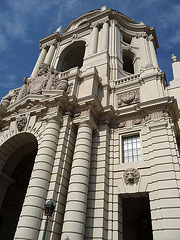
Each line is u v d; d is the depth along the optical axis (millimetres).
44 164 13172
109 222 12562
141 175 13453
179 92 19906
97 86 18797
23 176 22234
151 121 14953
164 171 12539
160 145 13594
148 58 25859
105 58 22375
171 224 10812
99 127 16359
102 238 11680
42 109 16719
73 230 11117
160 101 15219
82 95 17406
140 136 15156
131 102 17562
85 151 14102
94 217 12508
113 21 28594
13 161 19297
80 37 29969
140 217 18109
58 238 11547
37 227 11250
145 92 17188
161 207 11523
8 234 20469
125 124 16422
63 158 14016
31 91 19641
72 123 15625
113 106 18031
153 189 12500
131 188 13312
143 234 17750
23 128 17047
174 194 11555
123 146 15852
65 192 13117
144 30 30078
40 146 14500
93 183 13781
